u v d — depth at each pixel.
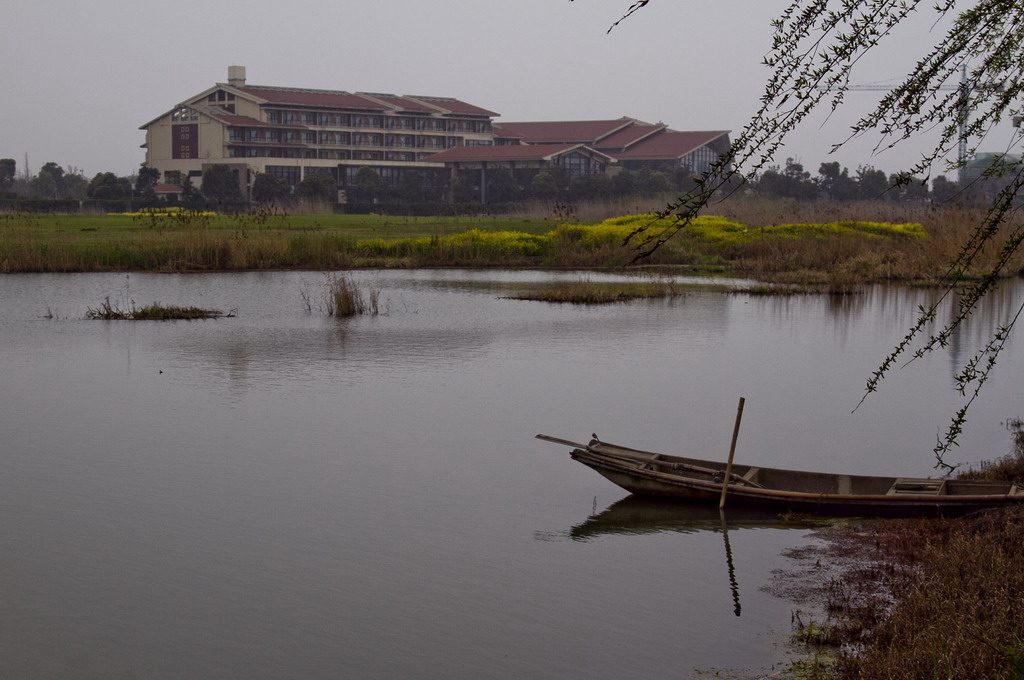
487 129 129.88
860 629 9.62
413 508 13.47
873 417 18.67
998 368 23.56
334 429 17.58
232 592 10.82
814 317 32.44
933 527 12.06
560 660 9.35
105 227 60.62
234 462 15.57
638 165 122.31
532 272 47.53
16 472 15.01
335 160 114.50
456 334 28.34
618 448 14.66
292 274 44.78
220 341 26.86
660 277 44.97
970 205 45.69
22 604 10.50
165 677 9.05
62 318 30.78
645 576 11.23
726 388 21.25
